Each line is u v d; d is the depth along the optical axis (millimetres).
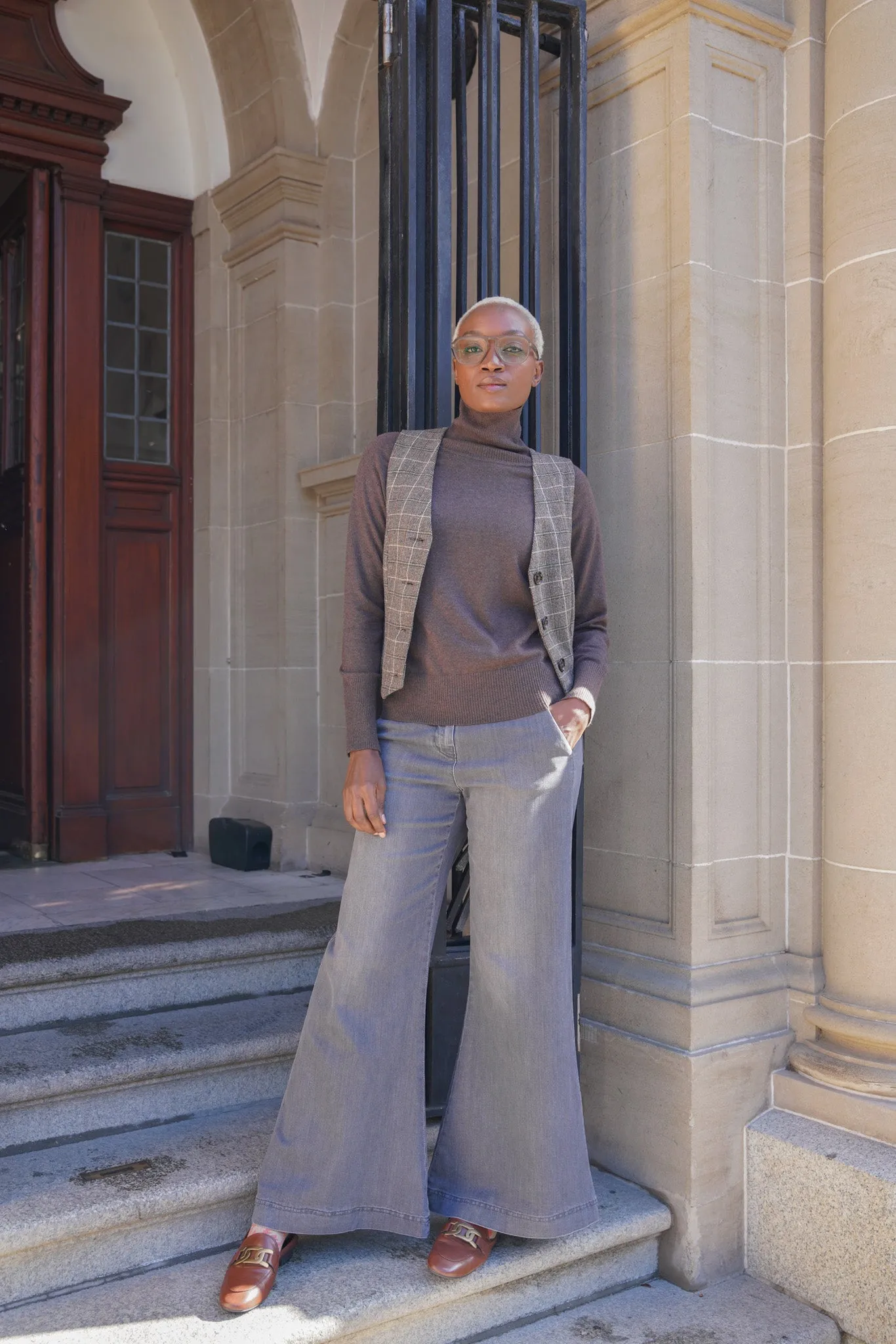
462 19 2605
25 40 4395
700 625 2609
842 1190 2402
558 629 2166
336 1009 2143
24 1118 2438
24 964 2773
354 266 4461
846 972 2604
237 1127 2572
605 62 2795
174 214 4812
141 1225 2225
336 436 4422
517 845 2104
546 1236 2191
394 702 2170
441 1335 2246
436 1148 2322
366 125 4398
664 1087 2592
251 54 4418
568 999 2195
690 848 2604
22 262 4789
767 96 2730
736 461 2689
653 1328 2369
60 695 4504
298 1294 2119
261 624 4574
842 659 2613
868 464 2545
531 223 2627
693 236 2592
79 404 4555
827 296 2664
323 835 4285
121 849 4688
